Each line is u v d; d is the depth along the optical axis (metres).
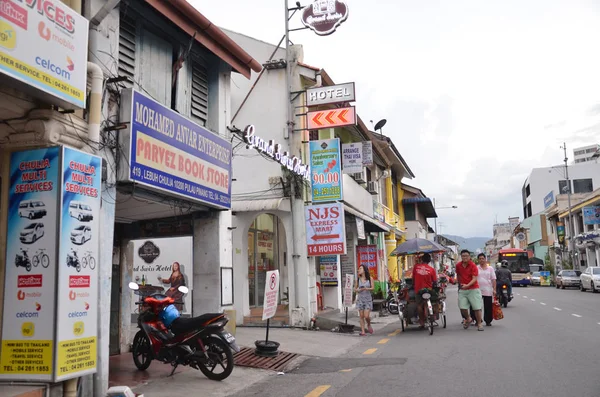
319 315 15.66
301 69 15.27
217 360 7.67
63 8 5.89
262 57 15.96
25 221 6.00
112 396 5.58
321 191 14.82
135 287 8.48
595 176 71.06
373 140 23.06
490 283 13.58
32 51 5.41
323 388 7.05
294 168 13.96
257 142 11.63
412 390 6.66
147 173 7.73
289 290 14.62
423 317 12.82
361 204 20.31
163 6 8.62
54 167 5.99
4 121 6.11
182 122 8.82
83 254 6.17
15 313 5.87
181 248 14.52
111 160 7.31
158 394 6.92
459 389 6.61
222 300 10.29
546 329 12.55
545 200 73.00
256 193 15.12
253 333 12.65
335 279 18.16
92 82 6.81
